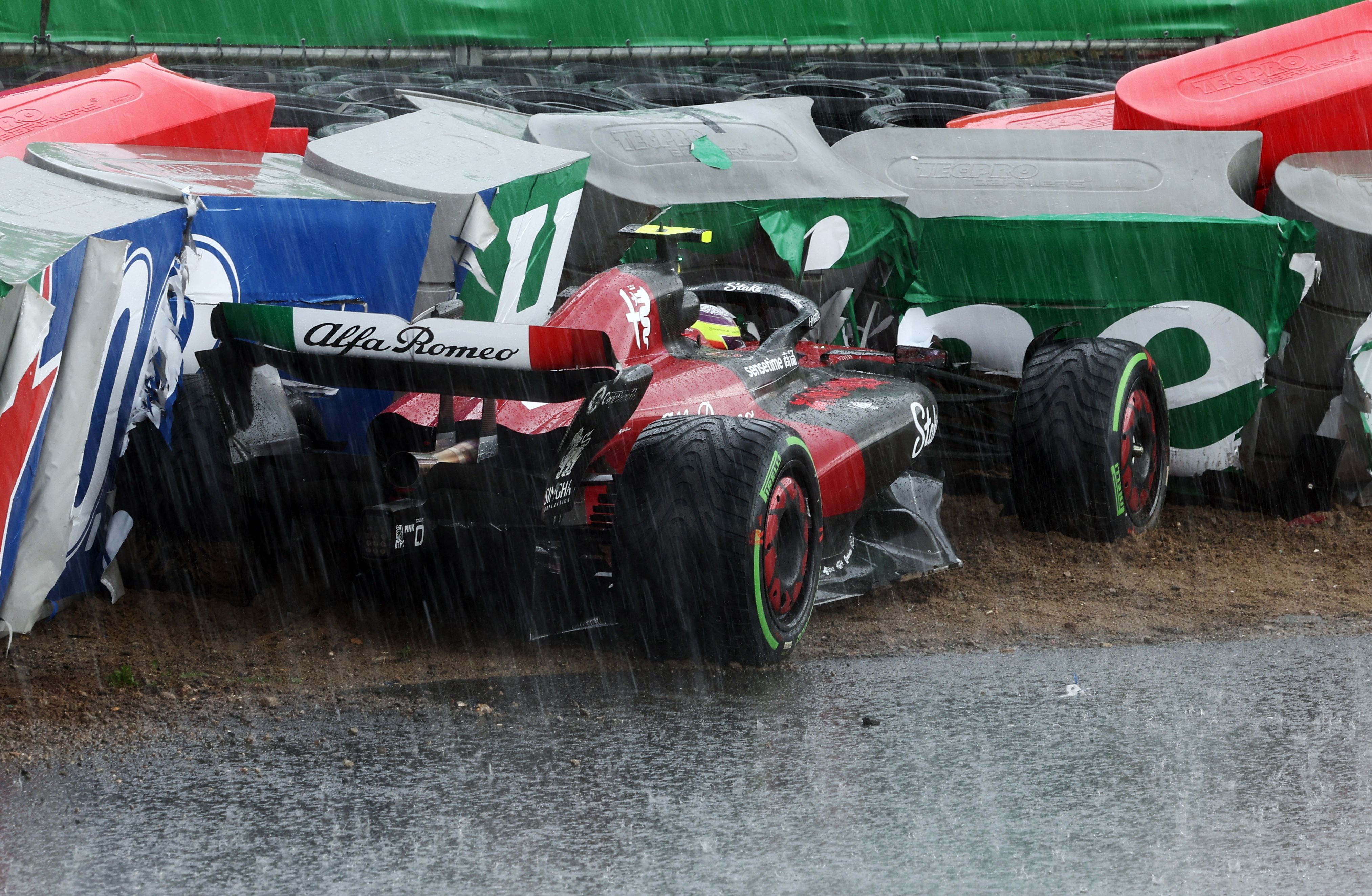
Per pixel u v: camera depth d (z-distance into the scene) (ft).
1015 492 83.61
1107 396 79.87
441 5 188.03
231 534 61.77
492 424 57.36
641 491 56.70
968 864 39.06
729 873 38.32
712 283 89.25
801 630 60.95
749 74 187.42
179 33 180.14
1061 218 85.66
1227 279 83.82
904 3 198.90
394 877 37.70
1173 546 82.74
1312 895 37.27
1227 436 87.45
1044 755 48.08
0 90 161.17
